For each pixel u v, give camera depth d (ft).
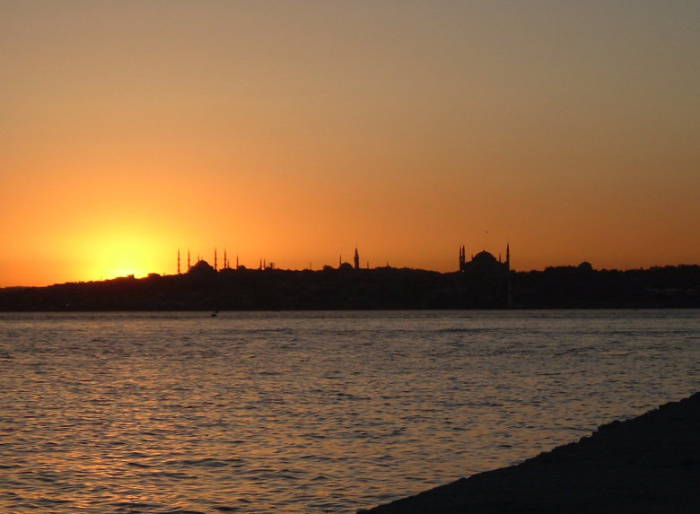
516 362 358.64
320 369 329.93
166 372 324.39
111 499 116.16
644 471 92.27
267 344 529.45
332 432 168.96
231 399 230.48
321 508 110.42
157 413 202.28
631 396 232.32
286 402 221.66
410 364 351.25
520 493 85.51
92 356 427.74
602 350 439.63
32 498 116.98
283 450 149.79
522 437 161.38
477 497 85.20
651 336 594.24
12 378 300.61
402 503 86.89
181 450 150.82
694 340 538.47
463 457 141.79
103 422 186.80
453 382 271.90
